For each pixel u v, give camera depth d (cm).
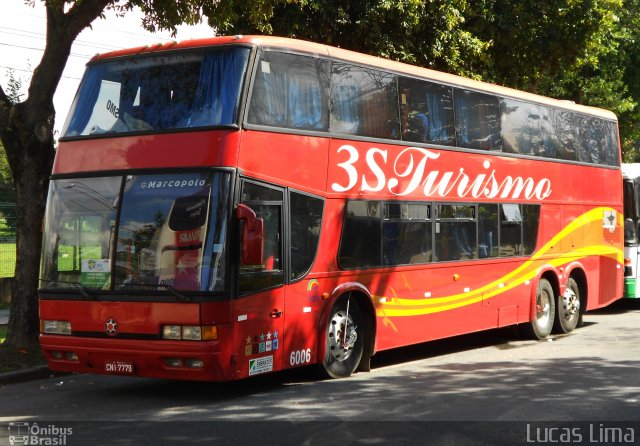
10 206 1934
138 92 980
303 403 920
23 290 1231
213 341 882
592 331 1634
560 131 1611
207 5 1387
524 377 1088
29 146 1218
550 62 2431
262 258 945
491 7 2230
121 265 925
